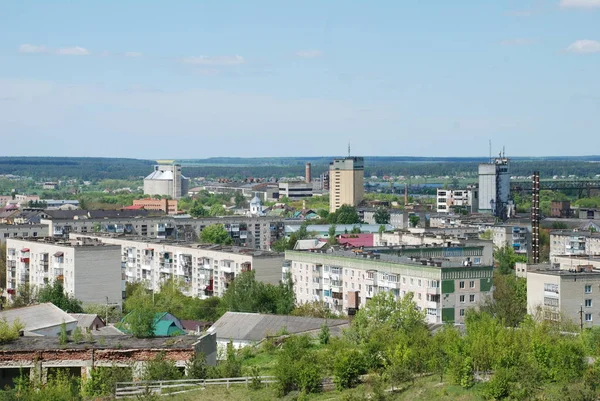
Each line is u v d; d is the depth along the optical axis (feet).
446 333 424.87
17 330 429.79
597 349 412.16
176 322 625.41
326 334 521.65
